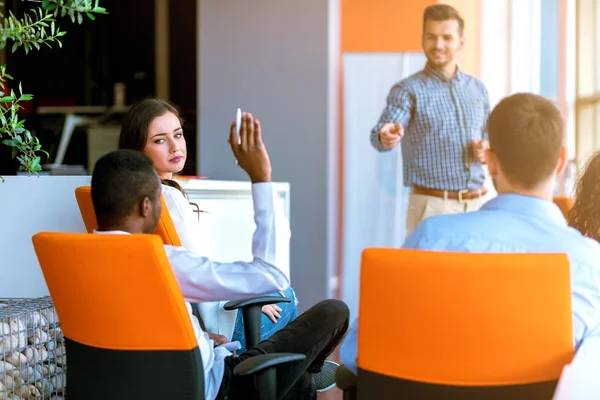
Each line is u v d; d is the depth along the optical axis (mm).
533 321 1477
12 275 2744
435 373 1527
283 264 1933
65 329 1856
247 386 1991
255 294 1894
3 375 2213
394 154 5348
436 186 4312
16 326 2275
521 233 1654
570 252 1644
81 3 2572
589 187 2311
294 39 5113
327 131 5074
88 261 1675
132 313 1682
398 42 6266
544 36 5270
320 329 2141
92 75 8359
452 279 1468
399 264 1501
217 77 5285
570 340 1492
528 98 1693
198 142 5348
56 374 2447
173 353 1693
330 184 5211
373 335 1569
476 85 4344
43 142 6691
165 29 8305
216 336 2506
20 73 8164
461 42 4301
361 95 5375
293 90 5129
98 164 1865
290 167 5152
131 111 2670
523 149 1662
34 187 2746
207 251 2520
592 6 4785
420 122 4312
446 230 1682
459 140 4262
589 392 1254
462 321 1484
